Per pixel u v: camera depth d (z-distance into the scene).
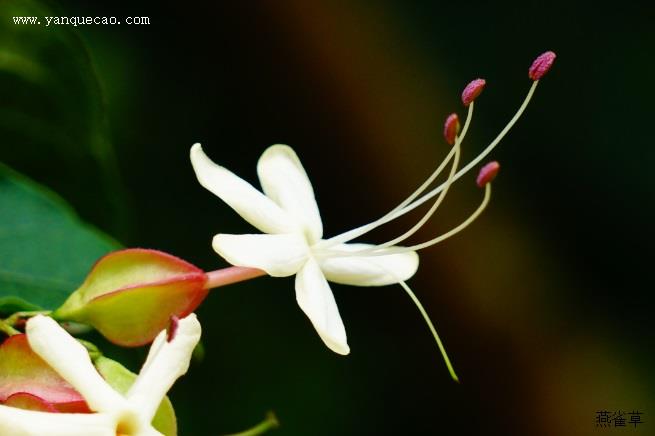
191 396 0.33
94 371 0.26
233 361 0.34
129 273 0.27
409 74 0.35
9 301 0.28
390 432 0.34
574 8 0.35
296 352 0.34
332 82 0.35
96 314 0.27
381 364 0.35
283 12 0.34
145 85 0.34
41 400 0.26
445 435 0.35
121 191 0.31
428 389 0.35
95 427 0.26
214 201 0.34
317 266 0.28
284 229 0.28
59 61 0.30
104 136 0.30
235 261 0.27
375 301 0.35
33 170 0.31
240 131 0.35
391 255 0.29
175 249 0.33
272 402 0.34
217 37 0.34
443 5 0.35
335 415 0.34
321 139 0.35
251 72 0.35
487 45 0.35
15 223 0.29
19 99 0.30
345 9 0.35
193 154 0.28
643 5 0.35
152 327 0.27
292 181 0.28
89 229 0.30
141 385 0.26
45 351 0.26
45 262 0.29
